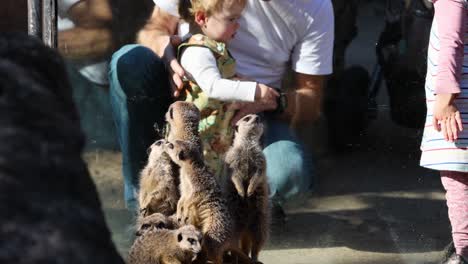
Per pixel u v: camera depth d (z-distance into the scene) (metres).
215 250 5.33
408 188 8.30
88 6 8.01
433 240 7.49
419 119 8.86
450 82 6.34
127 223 6.72
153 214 5.47
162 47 7.22
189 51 6.70
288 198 7.39
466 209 6.68
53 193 2.02
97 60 7.88
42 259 1.91
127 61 6.99
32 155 2.03
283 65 7.55
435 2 6.52
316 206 7.89
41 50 2.36
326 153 8.28
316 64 7.53
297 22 7.34
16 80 2.13
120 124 7.04
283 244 7.28
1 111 2.05
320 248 7.20
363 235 7.53
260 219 5.75
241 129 5.65
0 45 2.29
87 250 1.97
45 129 2.09
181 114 5.67
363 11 8.76
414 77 8.86
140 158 6.93
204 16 6.66
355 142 8.60
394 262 7.04
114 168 7.36
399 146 8.72
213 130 6.64
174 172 5.62
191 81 6.76
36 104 2.11
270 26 7.32
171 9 7.40
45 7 6.08
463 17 6.38
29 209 1.96
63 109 2.21
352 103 8.43
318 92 7.61
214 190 5.37
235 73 6.91
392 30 8.85
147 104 6.98
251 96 6.57
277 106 7.42
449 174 6.71
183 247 5.09
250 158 5.59
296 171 7.27
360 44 8.79
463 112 6.49
